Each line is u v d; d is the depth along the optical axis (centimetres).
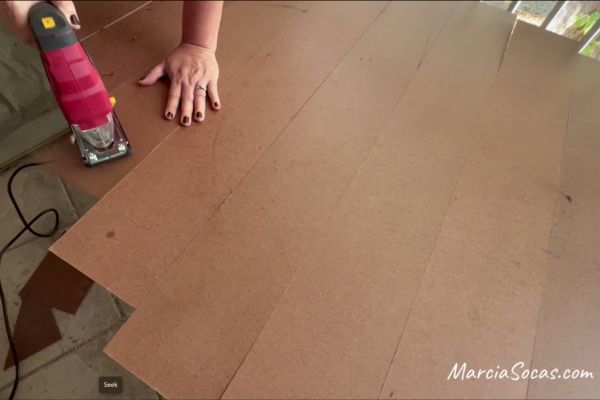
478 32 142
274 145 102
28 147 98
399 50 131
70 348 88
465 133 113
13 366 85
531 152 111
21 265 94
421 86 122
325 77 119
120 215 87
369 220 94
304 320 80
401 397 74
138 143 98
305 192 96
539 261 93
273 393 72
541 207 101
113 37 118
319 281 84
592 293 89
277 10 135
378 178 101
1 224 97
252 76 115
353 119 111
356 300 83
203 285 81
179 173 94
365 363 76
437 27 140
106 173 93
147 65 113
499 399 76
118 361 72
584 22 143
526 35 144
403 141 108
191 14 104
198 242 86
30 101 97
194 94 105
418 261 89
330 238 90
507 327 83
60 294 93
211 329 77
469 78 127
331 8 139
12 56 94
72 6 74
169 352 74
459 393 76
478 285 88
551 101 125
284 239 89
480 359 79
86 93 79
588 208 102
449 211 98
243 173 97
